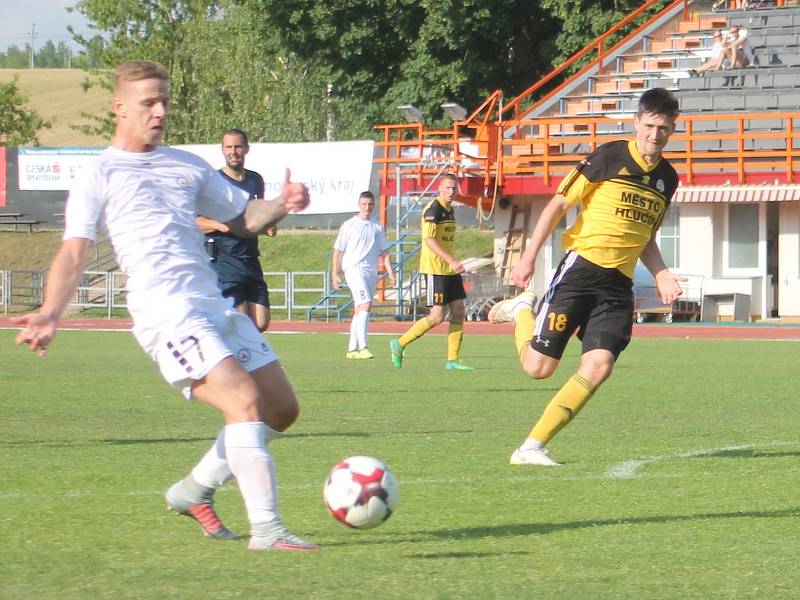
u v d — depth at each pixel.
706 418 20.25
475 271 65.31
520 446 15.74
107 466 14.66
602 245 14.46
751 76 65.31
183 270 9.66
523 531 10.63
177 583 8.57
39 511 11.51
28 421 19.72
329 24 82.44
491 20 79.19
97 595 8.24
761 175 58.44
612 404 22.52
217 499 12.33
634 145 14.46
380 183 65.94
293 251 75.12
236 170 21.14
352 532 10.57
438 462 14.99
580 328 15.09
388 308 64.75
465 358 36.44
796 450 16.23
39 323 9.09
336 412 21.19
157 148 9.95
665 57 71.38
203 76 105.44
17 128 131.62
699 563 9.37
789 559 9.52
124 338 46.69
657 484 13.29
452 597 8.22
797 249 58.44
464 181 62.84
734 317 58.25
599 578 8.84
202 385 9.50
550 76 70.06
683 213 60.00
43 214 78.38
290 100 95.69
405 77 82.31
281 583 8.56
